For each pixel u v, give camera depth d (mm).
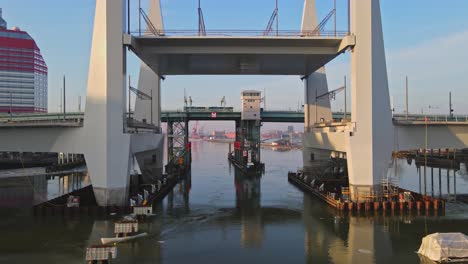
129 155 39688
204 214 39375
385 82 41562
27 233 31938
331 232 32250
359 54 41156
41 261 25516
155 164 61688
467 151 110688
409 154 117500
